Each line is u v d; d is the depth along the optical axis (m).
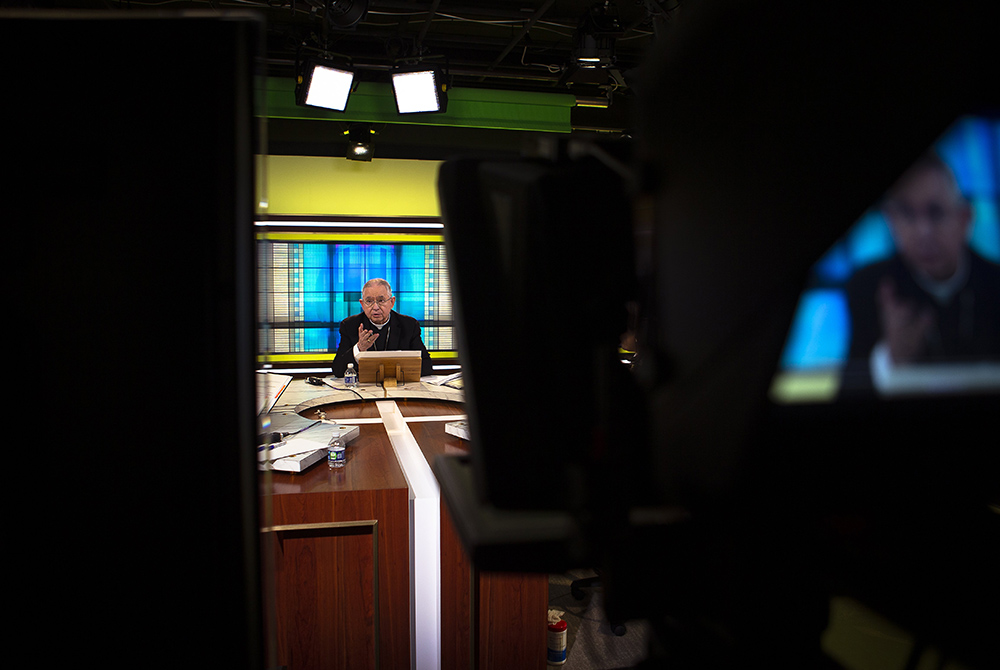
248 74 0.52
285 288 5.73
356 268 5.88
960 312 0.55
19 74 0.51
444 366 5.94
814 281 0.53
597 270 0.57
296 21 4.45
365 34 4.41
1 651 0.52
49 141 0.51
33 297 0.51
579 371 0.57
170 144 0.52
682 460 0.56
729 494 0.55
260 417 0.57
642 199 0.56
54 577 0.52
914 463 0.56
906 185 0.55
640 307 0.57
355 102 5.10
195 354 0.53
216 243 0.52
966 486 0.56
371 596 1.96
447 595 2.07
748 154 0.50
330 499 1.93
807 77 0.47
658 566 0.56
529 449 0.57
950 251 0.56
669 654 0.62
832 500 0.55
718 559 0.56
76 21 0.51
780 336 0.52
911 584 0.56
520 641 2.13
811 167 0.48
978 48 0.42
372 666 1.98
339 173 5.63
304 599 1.92
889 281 0.54
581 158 0.57
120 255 0.52
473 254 0.57
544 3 3.89
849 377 0.54
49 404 0.52
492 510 0.57
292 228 5.66
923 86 0.44
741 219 0.51
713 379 0.54
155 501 0.53
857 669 0.56
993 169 0.55
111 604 0.53
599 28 3.77
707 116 0.51
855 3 0.44
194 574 0.54
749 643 0.58
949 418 0.55
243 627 0.54
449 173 0.57
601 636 2.64
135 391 0.52
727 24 0.48
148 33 0.51
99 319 0.52
